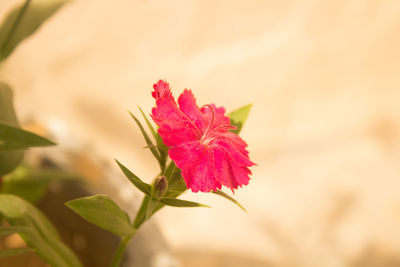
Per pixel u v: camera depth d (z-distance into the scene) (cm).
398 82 79
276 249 67
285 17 85
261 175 72
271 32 83
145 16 84
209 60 81
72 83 77
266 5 85
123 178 44
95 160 45
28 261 44
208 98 77
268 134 75
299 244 68
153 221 42
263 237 68
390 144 75
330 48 82
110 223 35
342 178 72
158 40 82
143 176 71
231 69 80
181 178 35
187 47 82
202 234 67
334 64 81
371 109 77
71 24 82
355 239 68
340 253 67
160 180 34
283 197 71
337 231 69
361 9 85
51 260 36
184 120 34
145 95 77
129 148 73
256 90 78
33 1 42
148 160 73
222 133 35
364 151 74
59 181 44
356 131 76
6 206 37
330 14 85
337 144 75
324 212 70
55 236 38
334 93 78
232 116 38
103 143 73
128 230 35
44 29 80
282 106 77
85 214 34
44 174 42
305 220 69
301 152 74
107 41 81
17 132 34
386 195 71
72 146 45
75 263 38
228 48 82
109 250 42
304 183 72
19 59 76
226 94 78
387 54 82
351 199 71
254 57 81
